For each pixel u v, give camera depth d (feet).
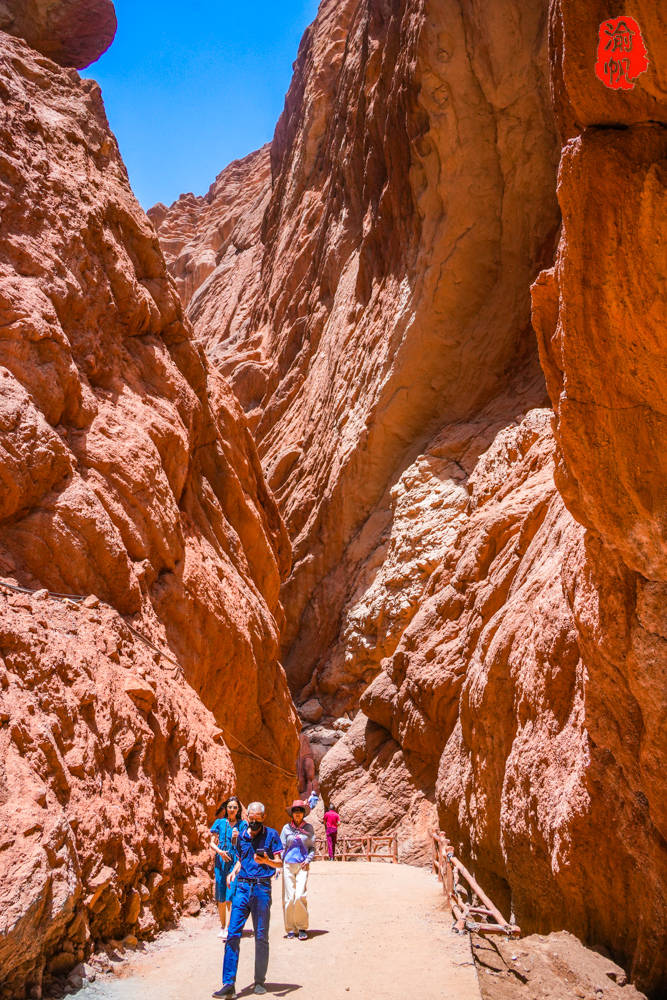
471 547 50.01
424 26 80.64
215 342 163.63
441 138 80.84
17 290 32.07
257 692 44.42
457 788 37.60
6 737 18.80
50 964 16.98
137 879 21.84
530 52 75.15
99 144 44.55
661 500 15.35
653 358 14.71
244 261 179.93
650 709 17.01
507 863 27.61
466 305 82.28
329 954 20.25
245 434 57.41
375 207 101.96
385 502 87.04
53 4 53.78
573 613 19.24
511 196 78.74
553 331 18.57
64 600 26.81
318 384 108.06
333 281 114.62
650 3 13.00
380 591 78.28
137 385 39.22
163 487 36.40
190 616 36.24
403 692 54.24
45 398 31.37
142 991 17.17
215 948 21.06
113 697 24.95
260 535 51.90
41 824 17.39
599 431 15.69
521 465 50.24
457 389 83.20
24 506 27.89
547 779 23.86
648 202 13.74
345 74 123.95
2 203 33.99
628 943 20.31
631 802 19.27
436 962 19.43
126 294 40.45
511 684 29.43
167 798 25.61
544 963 20.24
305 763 75.66
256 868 17.61
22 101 38.70
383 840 52.24
